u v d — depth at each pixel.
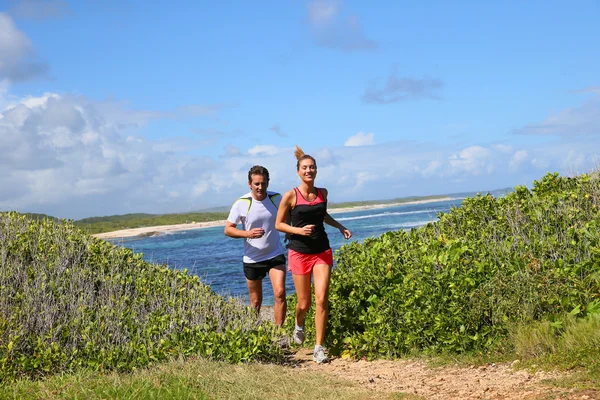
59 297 7.51
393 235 9.18
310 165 6.52
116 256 9.23
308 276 6.84
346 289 7.71
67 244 9.28
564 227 7.62
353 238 34.97
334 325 7.46
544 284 5.85
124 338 6.70
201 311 7.60
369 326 7.02
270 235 7.47
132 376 5.62
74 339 6.57
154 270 9.25
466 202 9.52
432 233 9.02
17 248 8.75
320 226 6.73
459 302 6.20
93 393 4.95
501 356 5.54
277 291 7.51
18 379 5.86
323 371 6.36
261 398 4.88
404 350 6.61
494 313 5.93
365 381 5.59
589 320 5.21
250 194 7.45
